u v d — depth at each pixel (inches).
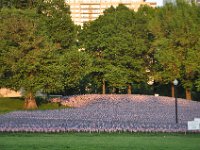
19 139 1482.5
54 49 2743.6
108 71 3412.9
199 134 1636.3
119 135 1599.4
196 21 3427.7
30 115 2177.7
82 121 1920.5
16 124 1732.3
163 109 2507.4
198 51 3243.1
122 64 3469.5
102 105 2701.8
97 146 1357.0
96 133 1642.5
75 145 1371.8
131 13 3634.4
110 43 3440.0
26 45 2598.4
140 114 2289.6
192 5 3563.0
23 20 2704.2
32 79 2620.6
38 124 1737.2
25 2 3336.6
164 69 3361.2
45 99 3041.3
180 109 2522.1
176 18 3408.0
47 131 1649.9
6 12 2842.0
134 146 1360.7
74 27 3393.2
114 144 1396.4
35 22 2780.5
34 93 2733.8
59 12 3302.2
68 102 2910.9
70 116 2175.2
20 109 2620.6
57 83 2684.5
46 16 3289.9
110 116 2193.7
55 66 2669.8
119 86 3454.7
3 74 2738.7
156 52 3440.0
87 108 2598.4
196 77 3366.1
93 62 3476.9
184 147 1346.0
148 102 2795.3
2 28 2682.1
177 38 3329.2
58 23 3255.4
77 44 3686.0
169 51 3304.6
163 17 3553.2
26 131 1649.9
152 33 3526.1
